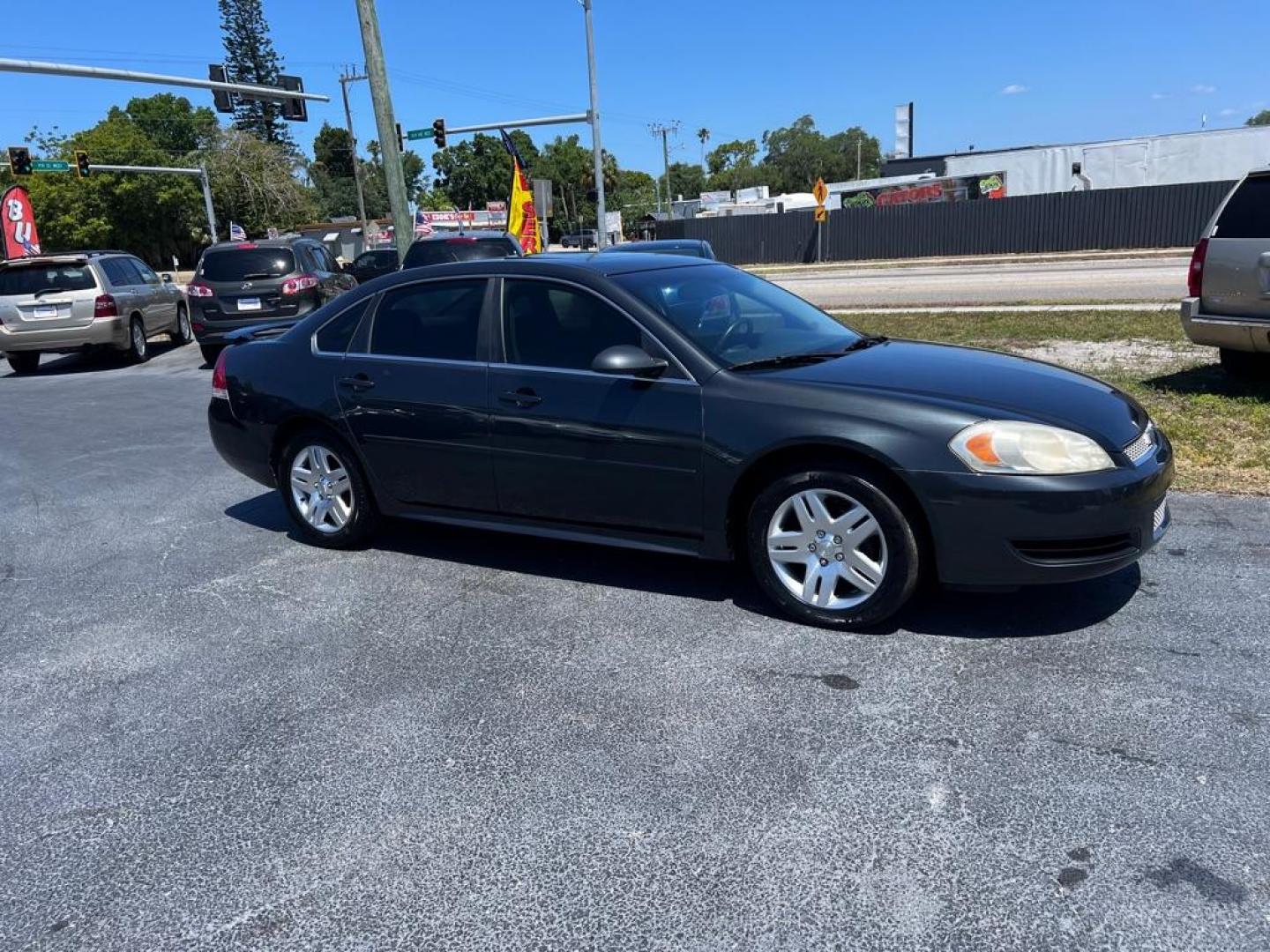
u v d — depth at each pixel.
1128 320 12.62
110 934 2.51
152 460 8.03
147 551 5.63
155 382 12.99
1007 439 3.63
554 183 113.75
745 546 4.31
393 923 2.49
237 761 3.30
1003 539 3.64
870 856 2.64
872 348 4.70
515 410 4.54
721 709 3.46
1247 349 7.34
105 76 20.09
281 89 24.91
